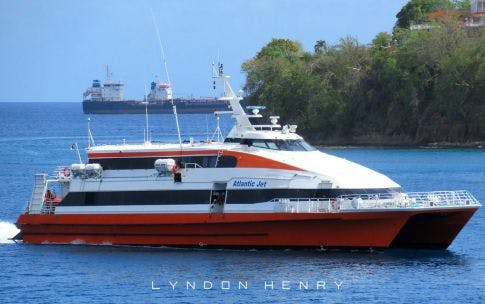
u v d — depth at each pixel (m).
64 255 163.50
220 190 163.25
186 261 156.62
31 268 155.62
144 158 167.38
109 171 169.50
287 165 160.50
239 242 161.88
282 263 154.00
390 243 157.25
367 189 160.38
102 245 169.75
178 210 164.12
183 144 168.62
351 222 156.75
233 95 170.38
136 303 136.38
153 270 152.12
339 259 156.25
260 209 159.75
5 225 194.25
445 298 136.38
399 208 154.88
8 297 140.75
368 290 140.12
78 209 170.50
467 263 155.50
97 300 138.12
